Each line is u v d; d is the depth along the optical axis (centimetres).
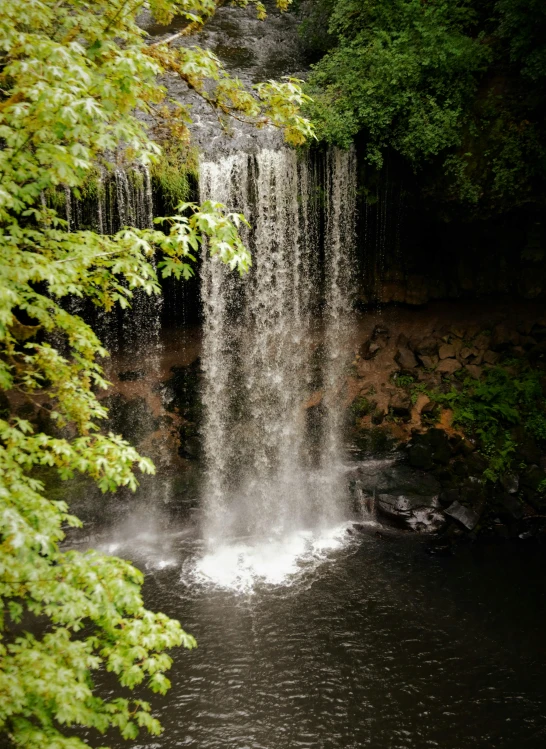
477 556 1256
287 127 786
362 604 1114
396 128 1387
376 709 900
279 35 1947
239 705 906
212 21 2011
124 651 496
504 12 1336
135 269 620
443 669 972
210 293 1552
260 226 1455
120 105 560
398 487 1404
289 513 1407
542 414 1492
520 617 1084
